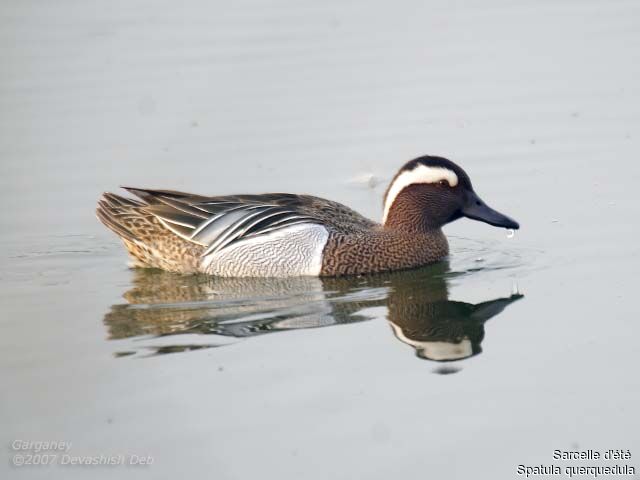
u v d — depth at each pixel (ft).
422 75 71.82
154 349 41.96
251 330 43.86
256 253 50.67
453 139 63.98
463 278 49.83
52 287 49.62
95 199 58.75
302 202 52.54
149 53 75.61
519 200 57.16
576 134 63.93
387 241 51.08
